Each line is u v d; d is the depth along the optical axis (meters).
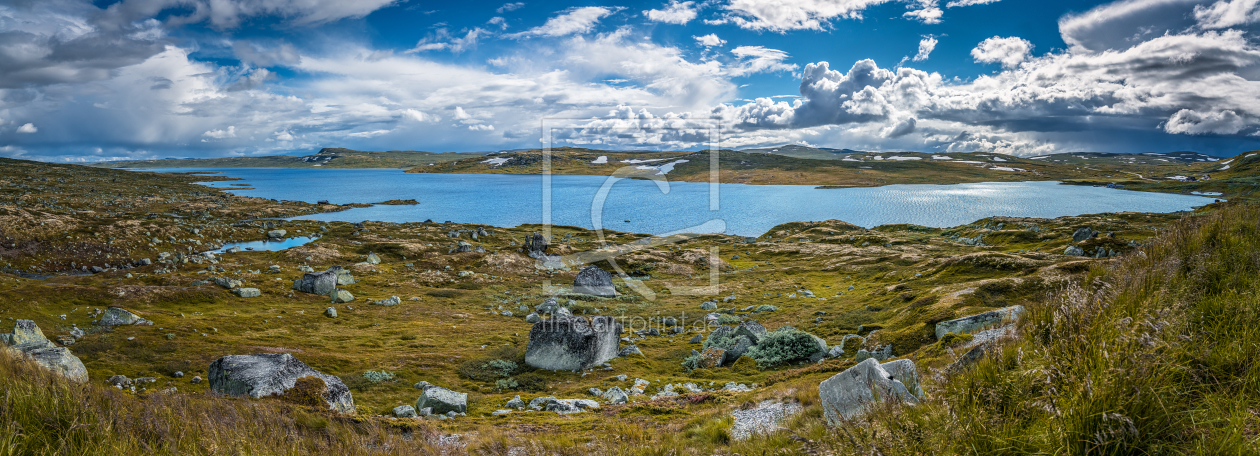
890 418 5.98
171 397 10.53
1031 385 5.18
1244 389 4.40
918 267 61.50
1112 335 4.89
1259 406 4.20
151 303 48.31
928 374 10.52
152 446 7.25
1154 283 6.95
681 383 28.20
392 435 13.27
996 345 6.68
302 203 190.75
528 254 93.62
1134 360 4.36
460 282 73.62
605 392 26.44
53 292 46.00
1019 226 111.62
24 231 80.56
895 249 92.75
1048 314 6.46
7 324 36.88
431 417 20.88
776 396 16.75
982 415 5.10
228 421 9.77
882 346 28.98
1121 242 59.25
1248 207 10.27
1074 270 38.56
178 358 31.56
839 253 90.44
